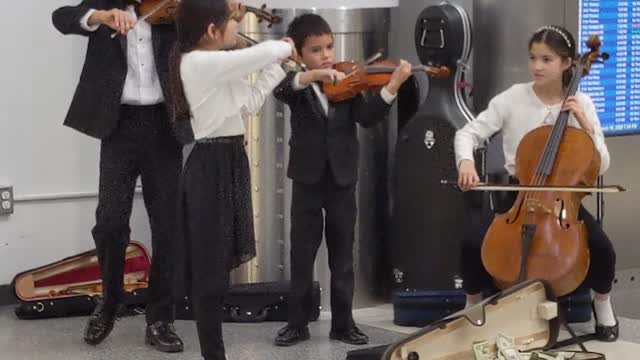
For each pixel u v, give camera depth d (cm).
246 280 496
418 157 471
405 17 500
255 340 439
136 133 421
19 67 515
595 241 413
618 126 500
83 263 506
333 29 486
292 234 429
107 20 399
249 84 362
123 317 486
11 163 516
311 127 419
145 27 418
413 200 475
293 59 395
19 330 466
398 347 350
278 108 489
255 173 493
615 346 415
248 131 489
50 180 523
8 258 518
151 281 428
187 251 368
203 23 356
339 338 434
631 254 515
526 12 471
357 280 500
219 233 362
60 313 488
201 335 368
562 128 402
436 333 357
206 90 354
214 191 360
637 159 508
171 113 413
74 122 419
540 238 389
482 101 490
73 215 529
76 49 524
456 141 426
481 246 414
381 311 496
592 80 489
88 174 530
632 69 497
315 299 468
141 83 418
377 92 412
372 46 496
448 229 469
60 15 412
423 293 457
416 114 472
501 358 365
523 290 378
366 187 499
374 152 500
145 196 430
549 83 418
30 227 521
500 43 480
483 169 448
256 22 480
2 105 513
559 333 422
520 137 423
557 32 416
